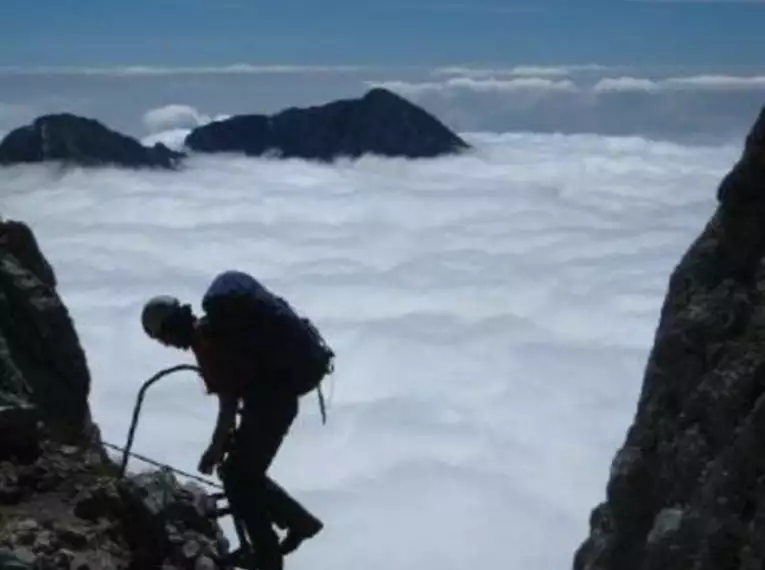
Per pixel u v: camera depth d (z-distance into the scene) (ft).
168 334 22.66
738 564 40.29
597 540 49.67
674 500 45.29
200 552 25.58
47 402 30.19
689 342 46.88
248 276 22.82
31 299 31.37
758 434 40.91
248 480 22.80
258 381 22.67
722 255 47.91
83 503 25.31
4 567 21.93
